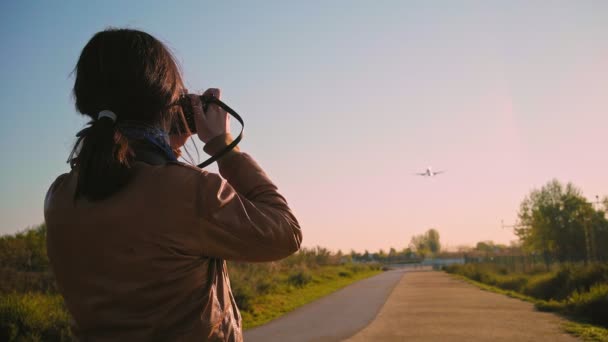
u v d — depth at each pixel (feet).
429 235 494.18
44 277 37.70
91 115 3.66
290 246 3.67
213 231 3.31
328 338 30.04
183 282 3.27
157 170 3.36
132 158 3.43
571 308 40.34
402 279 115.85
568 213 116.16
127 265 3.19
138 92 3.53
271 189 3.83
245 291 45.60
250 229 3.42
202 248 3.33
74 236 3.28
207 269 3.45
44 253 43.62
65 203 3.41
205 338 3.27
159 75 3.62
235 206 3.44
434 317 39.09
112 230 3.21
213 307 3.39
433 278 119.55
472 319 37.40
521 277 76.89
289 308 47.19
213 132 3.85
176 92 3.79
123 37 3.65
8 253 42.14
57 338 24.97
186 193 3.30
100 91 3.52
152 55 3.65
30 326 24.93
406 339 28.94
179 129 4.00
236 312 3.72
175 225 3.24
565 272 54.75
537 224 119.03
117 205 3.23
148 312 3.21
